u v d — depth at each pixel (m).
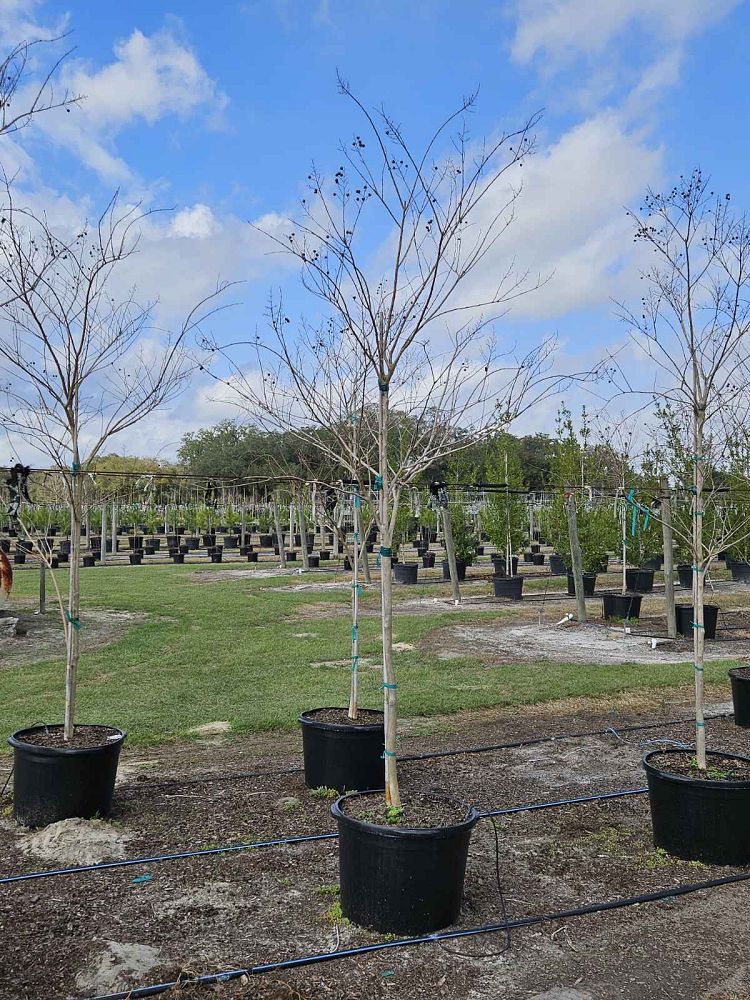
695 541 4.65
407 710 7.78
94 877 4.10
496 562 20.78
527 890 4.02
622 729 7.20
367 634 12.23
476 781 5.76
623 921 3.71
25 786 4.78
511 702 8.15
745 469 10.82
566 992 3.12
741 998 3.10
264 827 4.79
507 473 19.33
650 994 3.12
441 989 3.13
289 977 3.20
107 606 15.26
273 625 13.12
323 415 4.73
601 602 16.34
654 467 12.35
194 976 3.17
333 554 29.97
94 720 7.40
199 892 3.95
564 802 5.29
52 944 3.43
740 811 4.30
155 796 5.36
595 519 17.89
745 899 3.94
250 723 7.24
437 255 3.88
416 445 4.40
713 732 7.15
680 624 12.42
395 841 3.49
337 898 3.89
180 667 9.80
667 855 4.44
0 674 9.53
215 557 27.67
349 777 5.39
